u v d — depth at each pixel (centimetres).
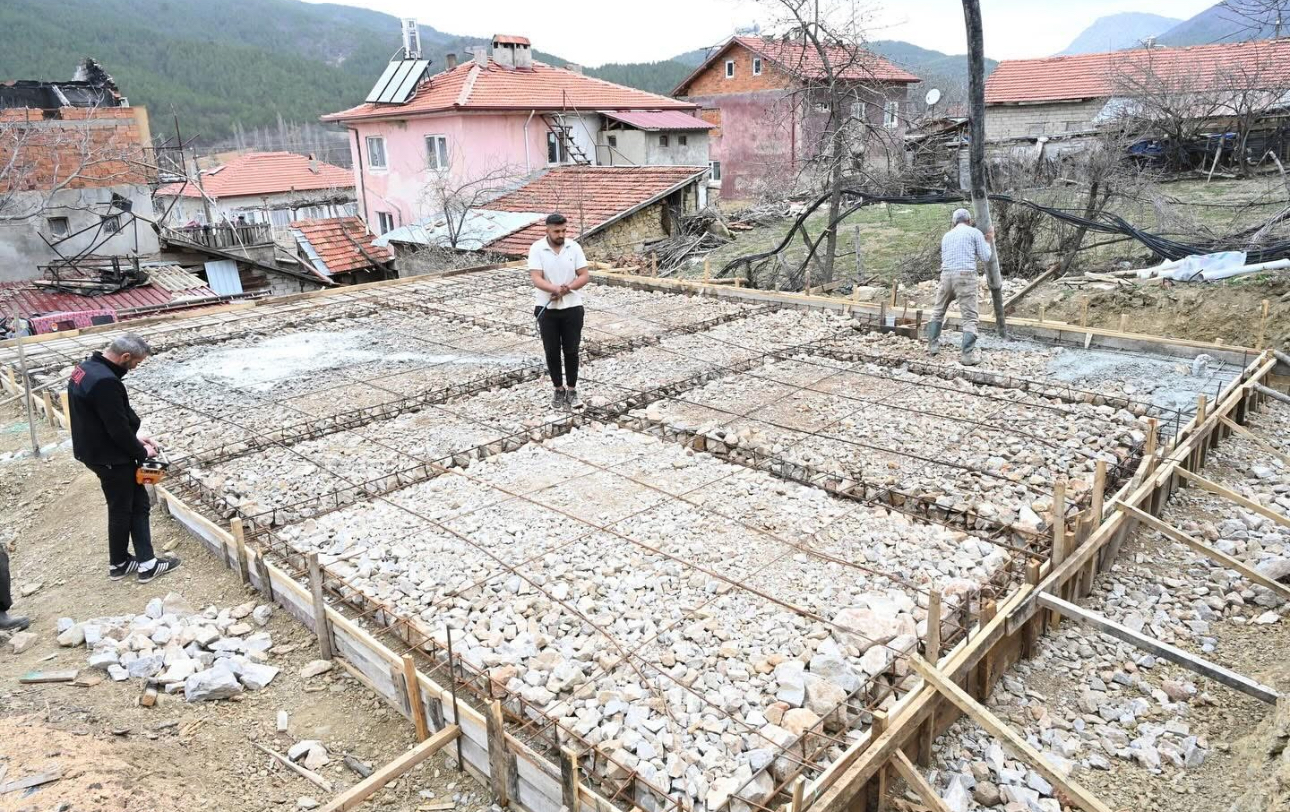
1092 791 351
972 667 382
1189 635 452
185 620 457
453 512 546
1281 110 1825
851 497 557
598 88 2412
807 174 1528
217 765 362
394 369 864
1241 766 358
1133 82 1872
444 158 2136
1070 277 1138
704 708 358
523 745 333
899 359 841
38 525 604
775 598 438
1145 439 608
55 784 310
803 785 289
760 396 751
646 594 444
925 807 337
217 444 673
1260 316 886
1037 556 459
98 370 470
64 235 1788
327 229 2164
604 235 1770
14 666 426
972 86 830
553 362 716
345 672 420
